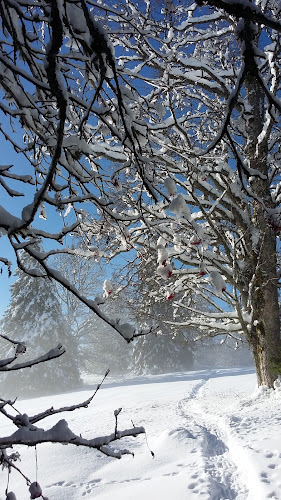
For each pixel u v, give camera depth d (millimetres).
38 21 1715
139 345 39562
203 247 3469
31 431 1422
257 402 9555
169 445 6297
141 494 4465
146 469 5461
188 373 32844
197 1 1286
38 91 2598
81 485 5172
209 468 5133
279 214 3109
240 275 9805
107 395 19719
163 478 4941
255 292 10234
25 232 1772
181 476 4891
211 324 11383
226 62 10188
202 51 10211
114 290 10328
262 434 6285
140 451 6398
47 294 32562
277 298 10227
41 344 30672
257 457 4969
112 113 2467
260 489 4012
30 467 6039
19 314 31984
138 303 11891
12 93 2158
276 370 9820
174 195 2666
